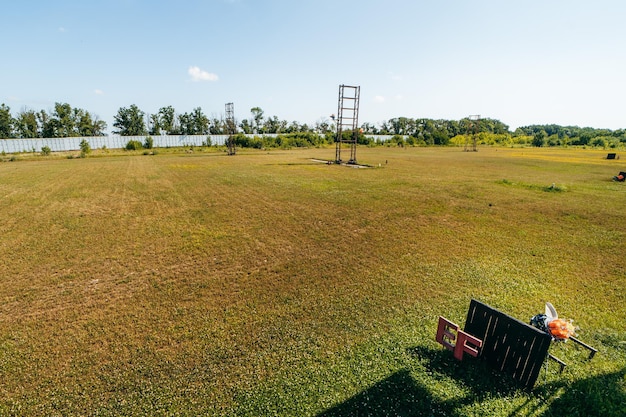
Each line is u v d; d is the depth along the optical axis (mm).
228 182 16312
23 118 56031
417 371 3506
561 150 54688
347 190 14188
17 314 4621
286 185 15438
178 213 10320
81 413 2951
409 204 11594
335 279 5789
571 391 3238
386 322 4445
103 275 5918
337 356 3740
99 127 65625
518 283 5641
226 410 2977
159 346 3920
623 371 3510
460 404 3080
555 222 9461
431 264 6473
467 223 9352
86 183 16031
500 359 3498
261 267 6301
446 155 39188
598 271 6152
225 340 4035
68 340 4031
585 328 4324
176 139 57250
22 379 3375
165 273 6016
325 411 2967
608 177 18922
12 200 12070
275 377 3402
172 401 3086
